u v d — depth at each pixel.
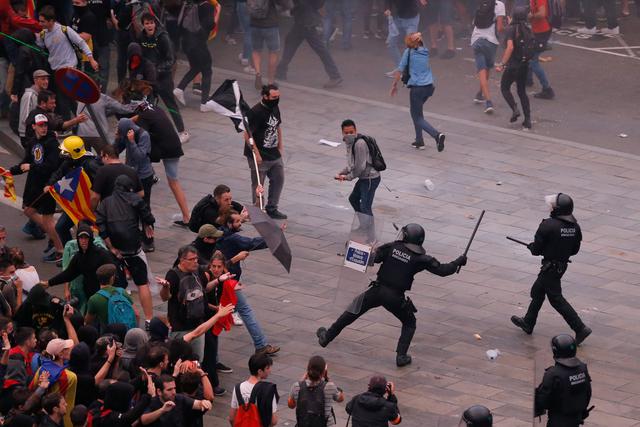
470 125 50.34
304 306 35.16
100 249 30.92
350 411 25.61
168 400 24.12
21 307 28.58
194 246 31.20
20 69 44.72
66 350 25.42
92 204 34.25
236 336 33.31
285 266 30.94
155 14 50.97
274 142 40.03
